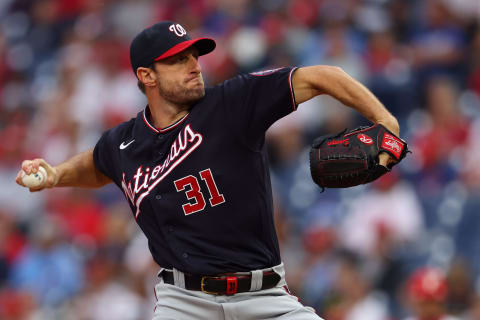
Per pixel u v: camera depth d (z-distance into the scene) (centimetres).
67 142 4325
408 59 3831
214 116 1356
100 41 4919
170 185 1367
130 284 3100
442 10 3922
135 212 1437
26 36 5456
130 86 4428
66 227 3609
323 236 3014
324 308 2811
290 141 3559
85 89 4534
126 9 5047
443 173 3123
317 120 3612
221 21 4484
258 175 1361
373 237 2984
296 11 4291
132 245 3341
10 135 4603
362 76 3722
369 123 3544
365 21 4059
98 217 3672
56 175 1513
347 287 2770
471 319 2489
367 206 3059
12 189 4228
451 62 3744
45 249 3447
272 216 1402
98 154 1520
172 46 1380
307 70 1320
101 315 3073
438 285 2345
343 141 1307
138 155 1426
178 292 1395
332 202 3194
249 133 1344
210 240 1358
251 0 4522
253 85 1340
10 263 3722
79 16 5312
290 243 3070
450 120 3325
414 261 2878
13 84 5244
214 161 1350
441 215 2970
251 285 1360
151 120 1453
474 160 3048
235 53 4100
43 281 3375
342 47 3838
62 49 5172
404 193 3044
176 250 1370
